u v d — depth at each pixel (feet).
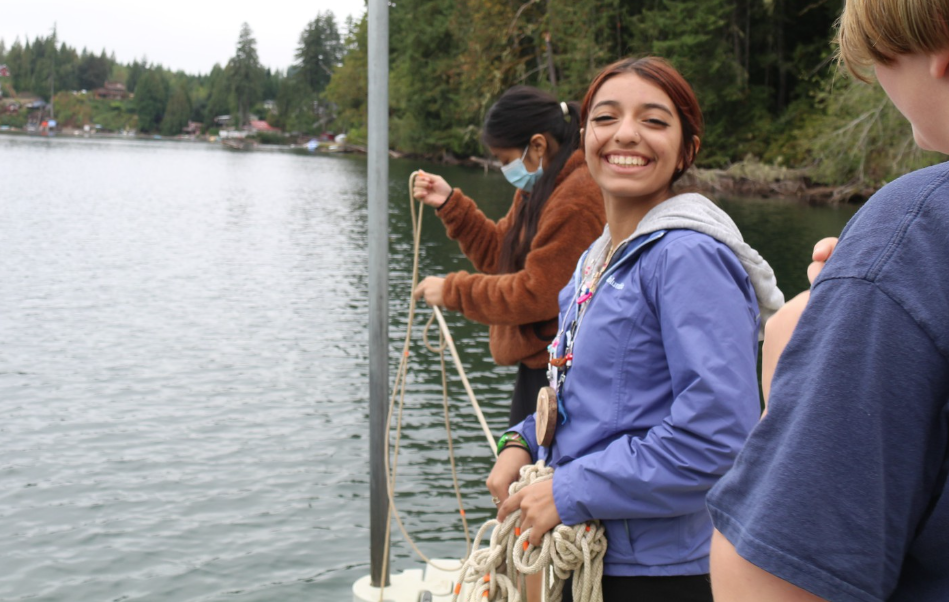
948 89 2.87
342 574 17.65
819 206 90.89
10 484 21.66
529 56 132.36
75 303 44.09
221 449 24.32
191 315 42.16
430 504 20.86
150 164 193.67
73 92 532.73
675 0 115.55
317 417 27.20
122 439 24.97
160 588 17.03
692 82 110.93
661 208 6.23
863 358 2.79
